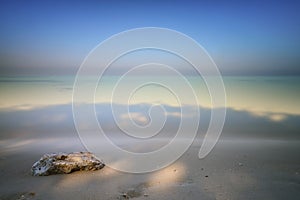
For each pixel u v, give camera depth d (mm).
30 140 7910
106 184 4855
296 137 8141
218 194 4418
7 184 4812
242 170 5480
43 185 4785
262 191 4508
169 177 5176
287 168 5582
